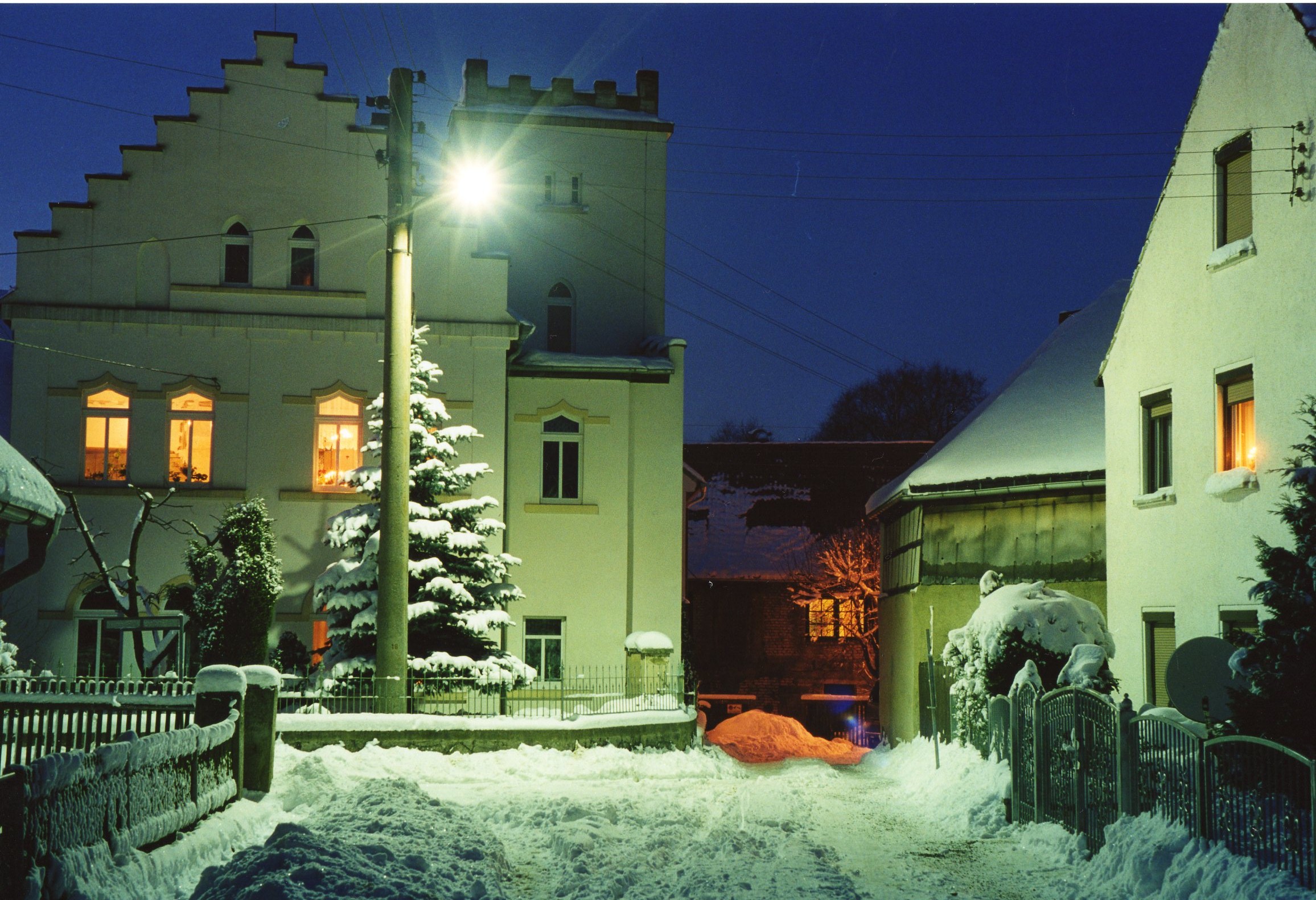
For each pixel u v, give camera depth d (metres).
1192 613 17.77
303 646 24.80
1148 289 19.36
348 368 26.91
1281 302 15.90
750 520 45.59
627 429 28.39
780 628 43.00
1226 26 17.36
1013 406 24.95
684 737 23.80
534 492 28.02
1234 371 17.03
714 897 10.46
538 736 20.47
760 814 15.59
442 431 23.91
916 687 24.66
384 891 9.25
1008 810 15.12
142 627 21.88
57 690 18.50
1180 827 10.93
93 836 9.38
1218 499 17.17
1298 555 12.23
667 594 28.31
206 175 26.86
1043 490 22.64
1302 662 11.48
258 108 27.19
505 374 27.58
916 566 25.48
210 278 26.69
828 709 40.53
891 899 10.89
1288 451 15.63
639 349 32.75
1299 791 9.23
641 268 33.53
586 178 33.62
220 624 21.27
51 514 16.88
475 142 33.38
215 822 12.10
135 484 25.92
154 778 10.82
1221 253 17.17
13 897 7.91
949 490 23.91
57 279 26.28
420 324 27.23
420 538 22.56
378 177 27.36
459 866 10.93
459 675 22.19
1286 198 15.83
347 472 26.77
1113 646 17.41
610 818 14.56
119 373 26.25
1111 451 20.45
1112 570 20.27
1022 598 17.61
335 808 13.55
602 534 28.05
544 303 33.19
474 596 23.39
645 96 34.34
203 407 26.64
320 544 26.38
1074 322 26.67
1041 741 14.33
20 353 26.06
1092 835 12.80
